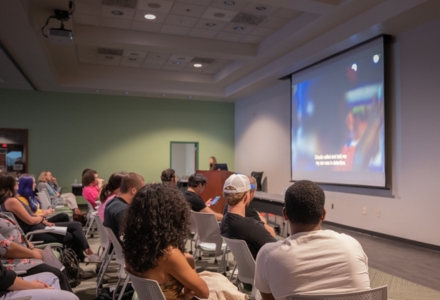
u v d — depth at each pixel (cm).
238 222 227
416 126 523
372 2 494
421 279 377
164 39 677
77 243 387
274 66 773
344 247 129
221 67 922
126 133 1049
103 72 920
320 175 704
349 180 630
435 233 495
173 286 145
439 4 442
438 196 491
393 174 560
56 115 988
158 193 145
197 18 606
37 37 562
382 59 553
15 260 241
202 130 1123
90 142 1016
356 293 118
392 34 552
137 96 1059
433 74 498
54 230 347
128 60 863
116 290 298
